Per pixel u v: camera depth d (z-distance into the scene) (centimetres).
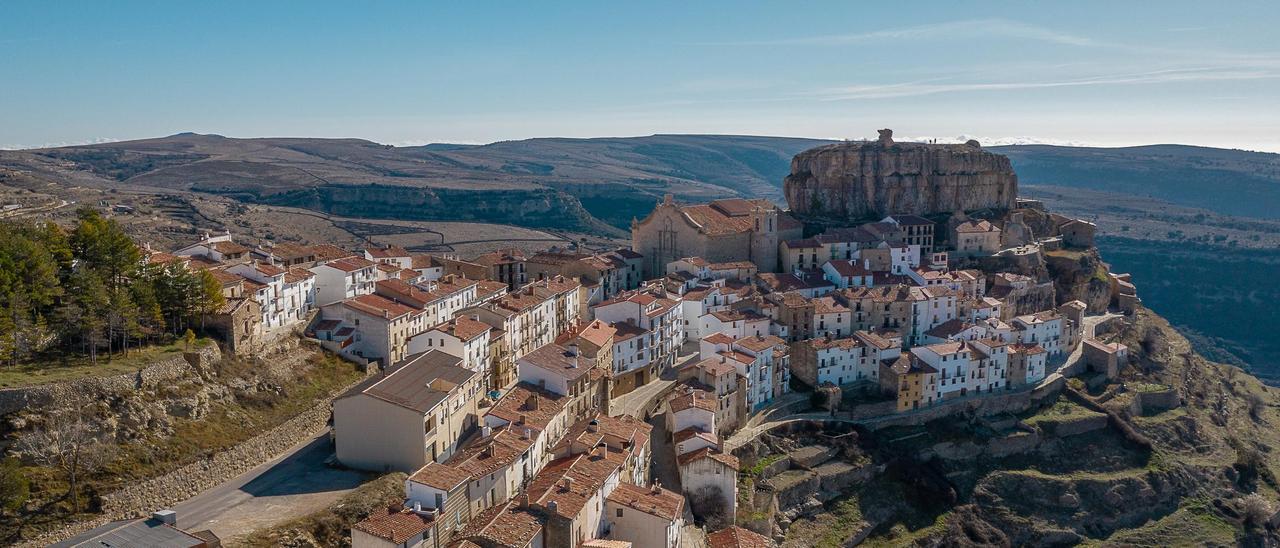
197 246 17950
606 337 17125
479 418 14475
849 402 19175
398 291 17538
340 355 15650
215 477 11606
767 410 18338
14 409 10481
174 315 13762
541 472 12244
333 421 12731
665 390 17975
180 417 11912
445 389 13038
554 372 14800
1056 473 19488
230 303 14350
